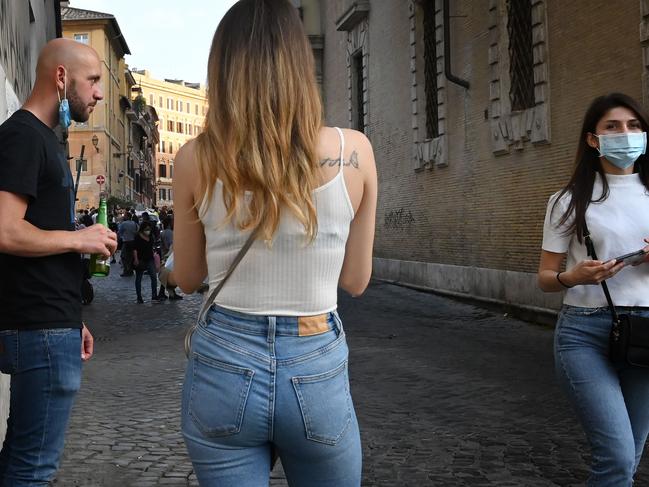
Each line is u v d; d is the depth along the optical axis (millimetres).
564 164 11906
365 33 21891
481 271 14711
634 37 10070
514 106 13578
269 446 1975
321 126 1924
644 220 3162
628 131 3223
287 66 1873
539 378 7824
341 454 1944
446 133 16281
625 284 3086
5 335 2859
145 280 22812
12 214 2754
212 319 1918
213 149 1875
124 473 4820
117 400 6926
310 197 1846
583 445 5406
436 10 16344
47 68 3035
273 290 1874
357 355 9273
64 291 2906
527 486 4559
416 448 5363
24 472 2895
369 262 2080
